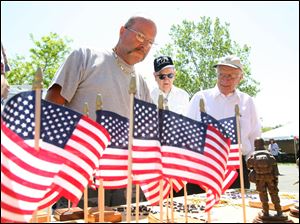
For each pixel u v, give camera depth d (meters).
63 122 2.54
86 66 3.47
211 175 2.73
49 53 19.28
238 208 3.16
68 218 2.77
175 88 5.63
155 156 2.68
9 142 2.23
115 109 3.51
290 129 29.98
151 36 3.58
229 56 4.39
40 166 2.31
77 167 2.53
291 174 16.75
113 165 2.77
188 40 25.52
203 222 2.63
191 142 2.78
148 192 2.99
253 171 2.59
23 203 2.20
